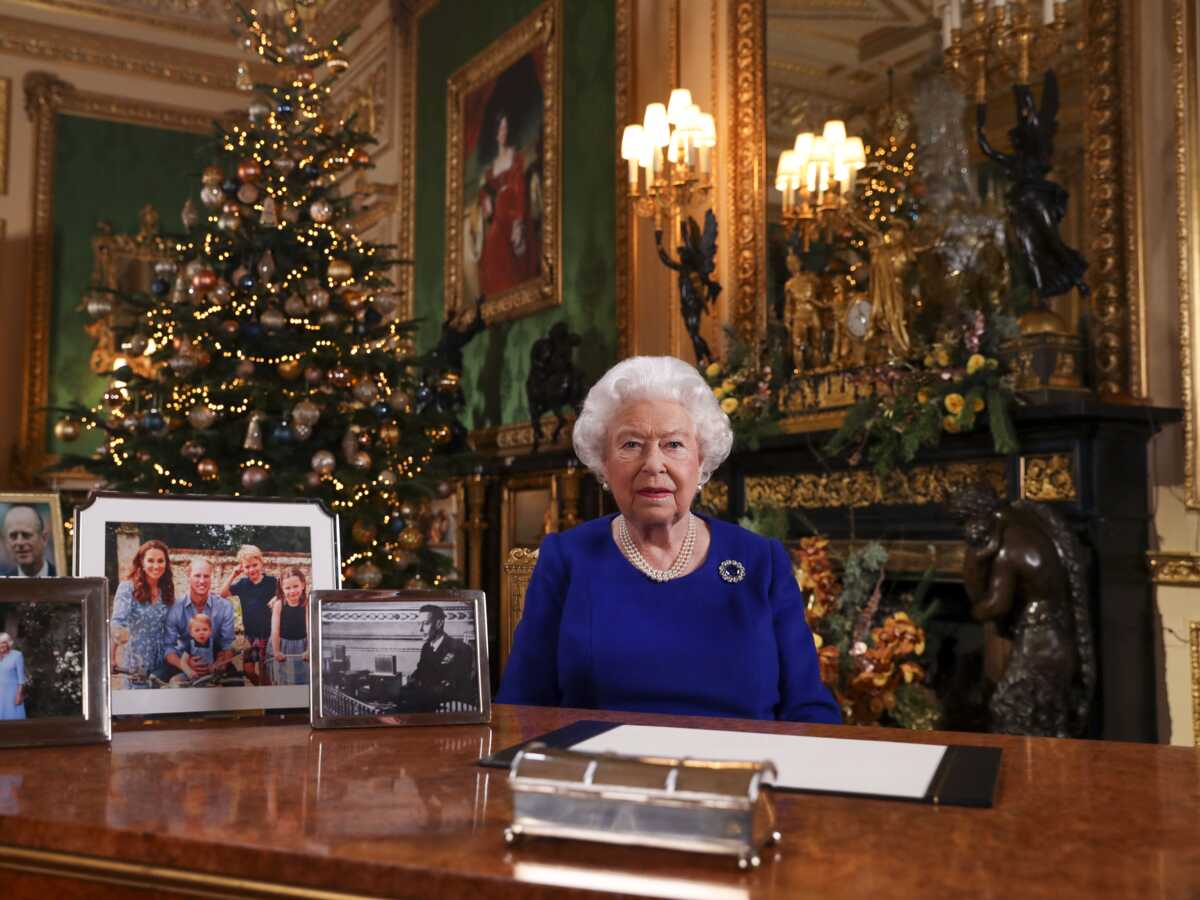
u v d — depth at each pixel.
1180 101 4.55
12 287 11.75
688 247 6.40
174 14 12.35
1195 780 1.16
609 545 2.24
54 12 11.89
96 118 12.21
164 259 6.70
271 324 6.23
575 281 8.35
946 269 5.17
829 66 6.02
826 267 5.91
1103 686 4.17
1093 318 4.72
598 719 1.58
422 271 10.74
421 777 1.16
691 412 2.19
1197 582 4.23
